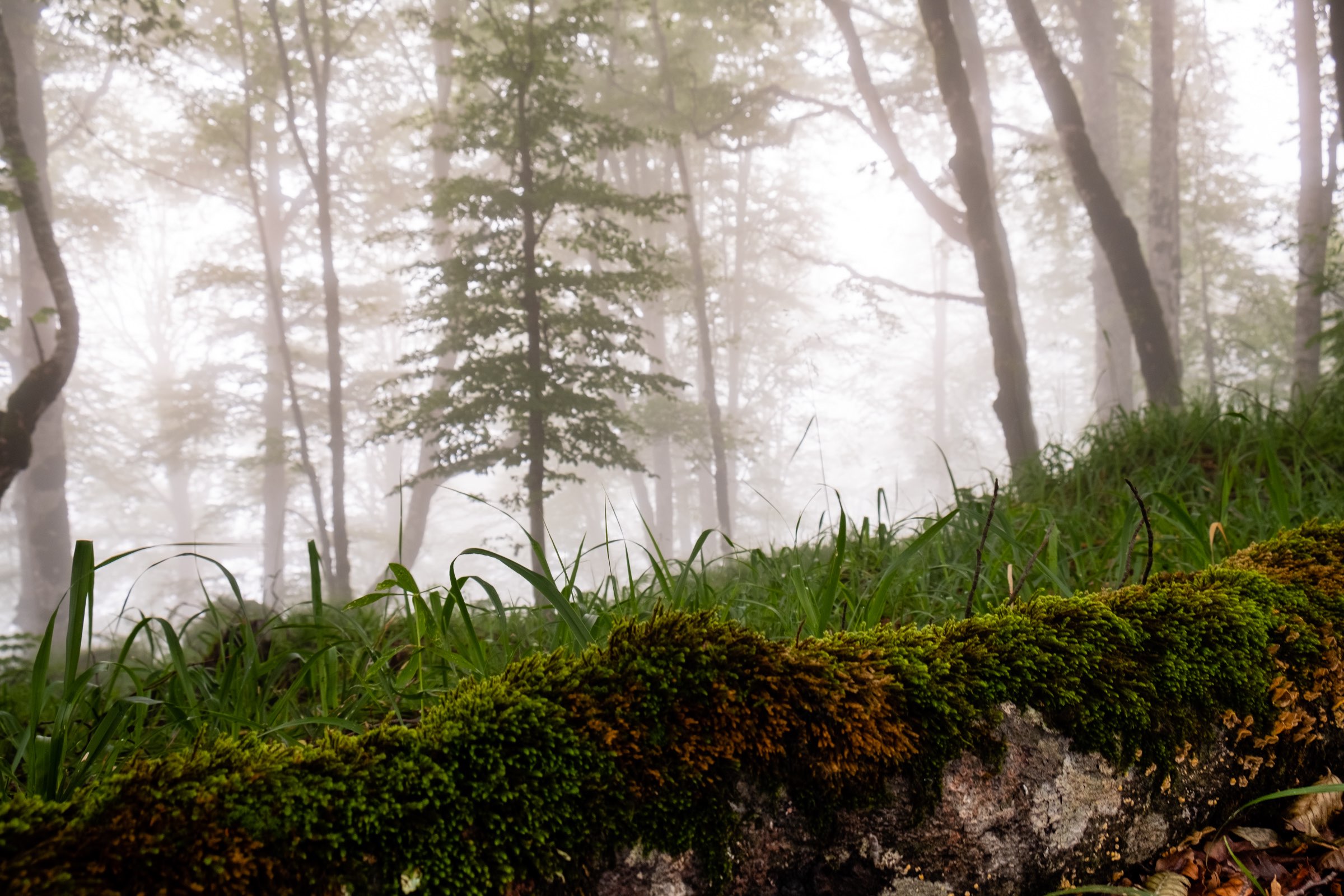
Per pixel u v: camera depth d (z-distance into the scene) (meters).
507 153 13.65
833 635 1.29
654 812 0.98
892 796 1.11
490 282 13.50
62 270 10.67
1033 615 1.39
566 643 1.96
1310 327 17.69
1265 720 1.43
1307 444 4.14
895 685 1.15
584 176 13.80
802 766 1.07
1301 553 1.83
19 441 10.03
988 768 1.17
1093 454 4.98
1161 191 19.03
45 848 0.74
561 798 0.93
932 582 2.86
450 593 1.64
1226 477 2.69
